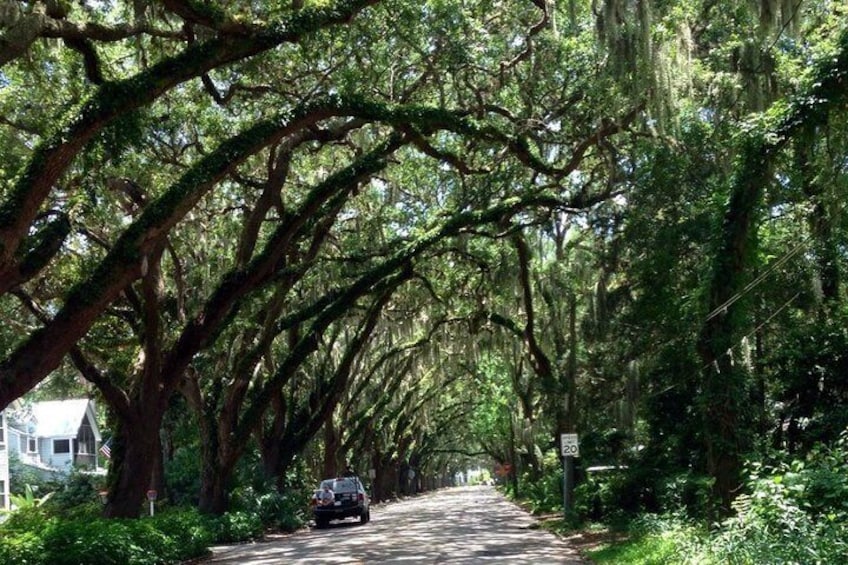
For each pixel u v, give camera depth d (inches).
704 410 568.1
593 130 847.7
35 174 486.6
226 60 559.8
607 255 903.7
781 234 696.4
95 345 1064.2
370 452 2491.4
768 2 548.4
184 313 978.1
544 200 948.6
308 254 1035.3
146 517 809.5
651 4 641.0
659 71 649.0
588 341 999.6
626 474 864.3
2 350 938.7
